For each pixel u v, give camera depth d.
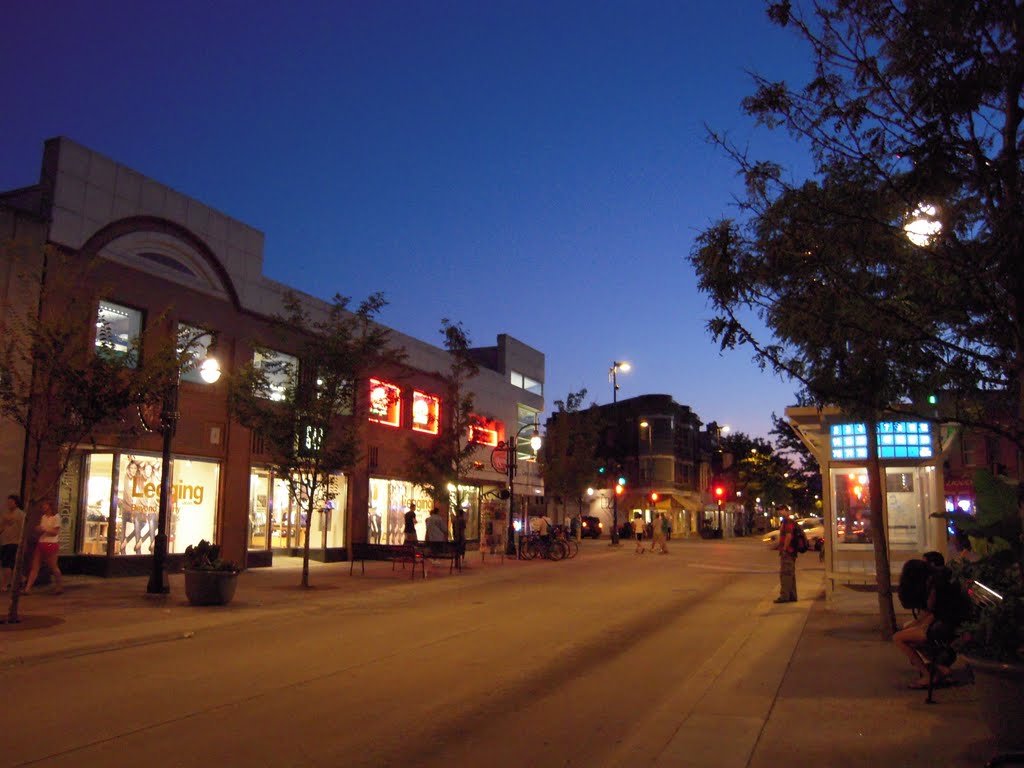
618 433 69.56
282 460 19.36
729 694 8.31
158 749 6.59
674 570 27.03
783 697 8.09
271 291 24.92
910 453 14.59
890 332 6.81
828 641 11.35
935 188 6.43
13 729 7.14
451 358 36.19
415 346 33.56
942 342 6.66
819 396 7.15
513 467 34.72
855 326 6.86
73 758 6.31
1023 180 6.27
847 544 15.08
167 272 21.25
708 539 65.69
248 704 8.15
